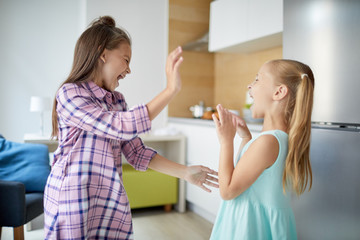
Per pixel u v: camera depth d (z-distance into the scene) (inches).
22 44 135.8
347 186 59.9
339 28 61.5
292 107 40.3
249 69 135.1
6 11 133.4
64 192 39.0
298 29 70.0
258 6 101.0
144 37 138.7
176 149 130.3
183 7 145.7
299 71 40.2
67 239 38.8
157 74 141.3
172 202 123.6
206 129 112.3
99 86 43.3
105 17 45.4
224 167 38.6
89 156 39.5
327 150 63.6
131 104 137.2
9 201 74.7
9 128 135.3
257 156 37.5
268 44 113.6
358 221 58.1
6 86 134.5
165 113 145.5
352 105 59.5
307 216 67.4
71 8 142.3
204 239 97.5
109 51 42.3
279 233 37.6
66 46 141.6
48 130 139.6
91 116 37.4
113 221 40.7
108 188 40.3
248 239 37.5
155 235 100.6
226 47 120.6
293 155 38.5
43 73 138.7
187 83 151.0
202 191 114.1
